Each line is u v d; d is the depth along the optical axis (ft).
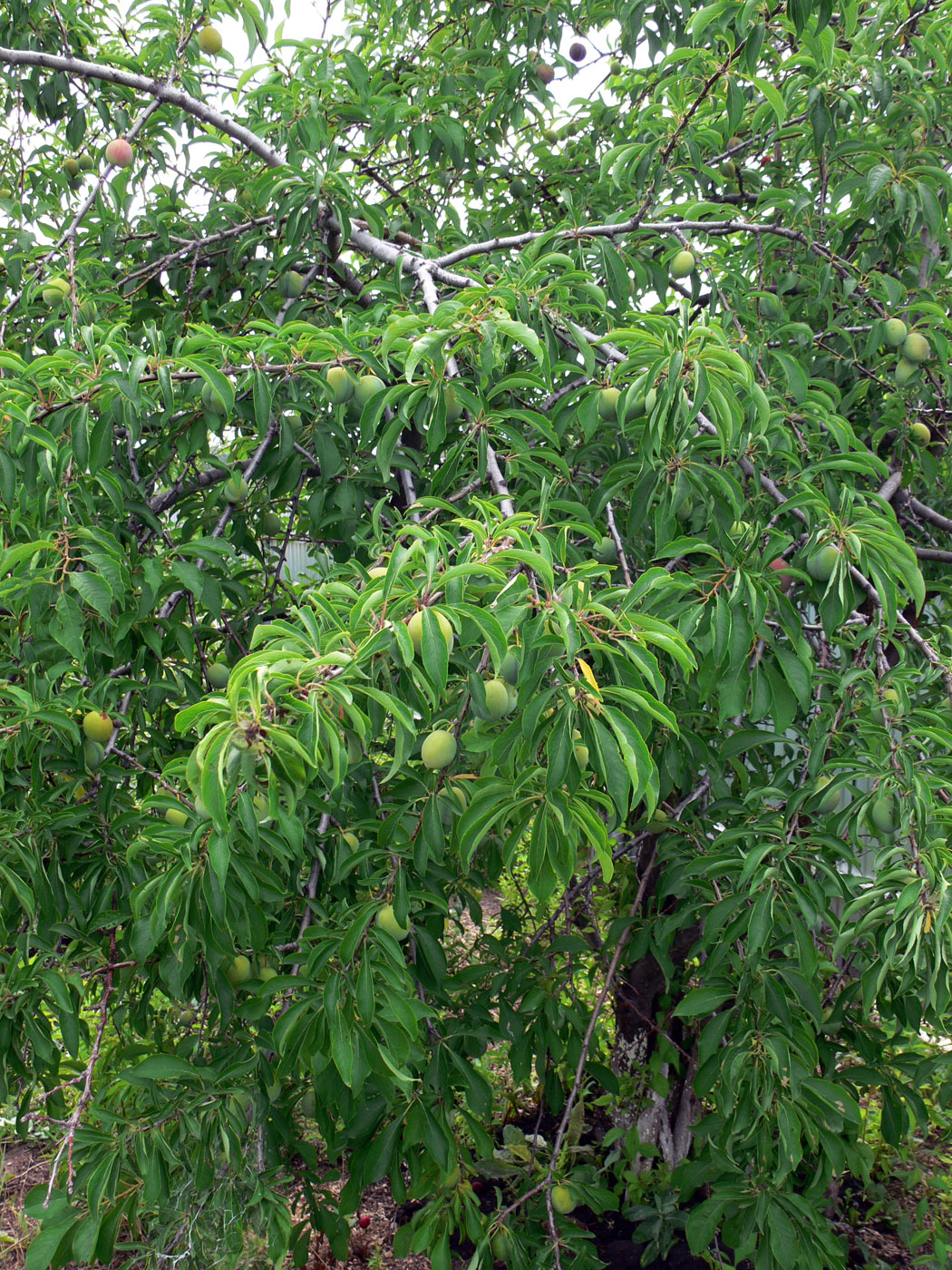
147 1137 6.22
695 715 7.25
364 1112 7.12
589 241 8.91
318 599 4.54
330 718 4.09
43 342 9.90
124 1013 8.62
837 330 9.10
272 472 8.88
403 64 12.95
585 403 7.15
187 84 9.97
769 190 8.62
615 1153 11.25
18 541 7.02
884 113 8.60
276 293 10.66
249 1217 6.77
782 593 6.12
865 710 6.64
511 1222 8.27
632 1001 11.78
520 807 5.23
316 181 8.88
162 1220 6.79
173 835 5.84
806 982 6.46
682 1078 11.86
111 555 6.28
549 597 4.42
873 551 6.04
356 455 8.69
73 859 7.82
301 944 6.45
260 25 9.45
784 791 7.06
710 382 5.66
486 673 5.28
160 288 10.81
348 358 7.26
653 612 5.81
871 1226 11.51
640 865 10.80
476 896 8.82
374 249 9.78
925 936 5.25
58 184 11.85
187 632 7.73
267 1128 7.50
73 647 6.01
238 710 3.91
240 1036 7.28
